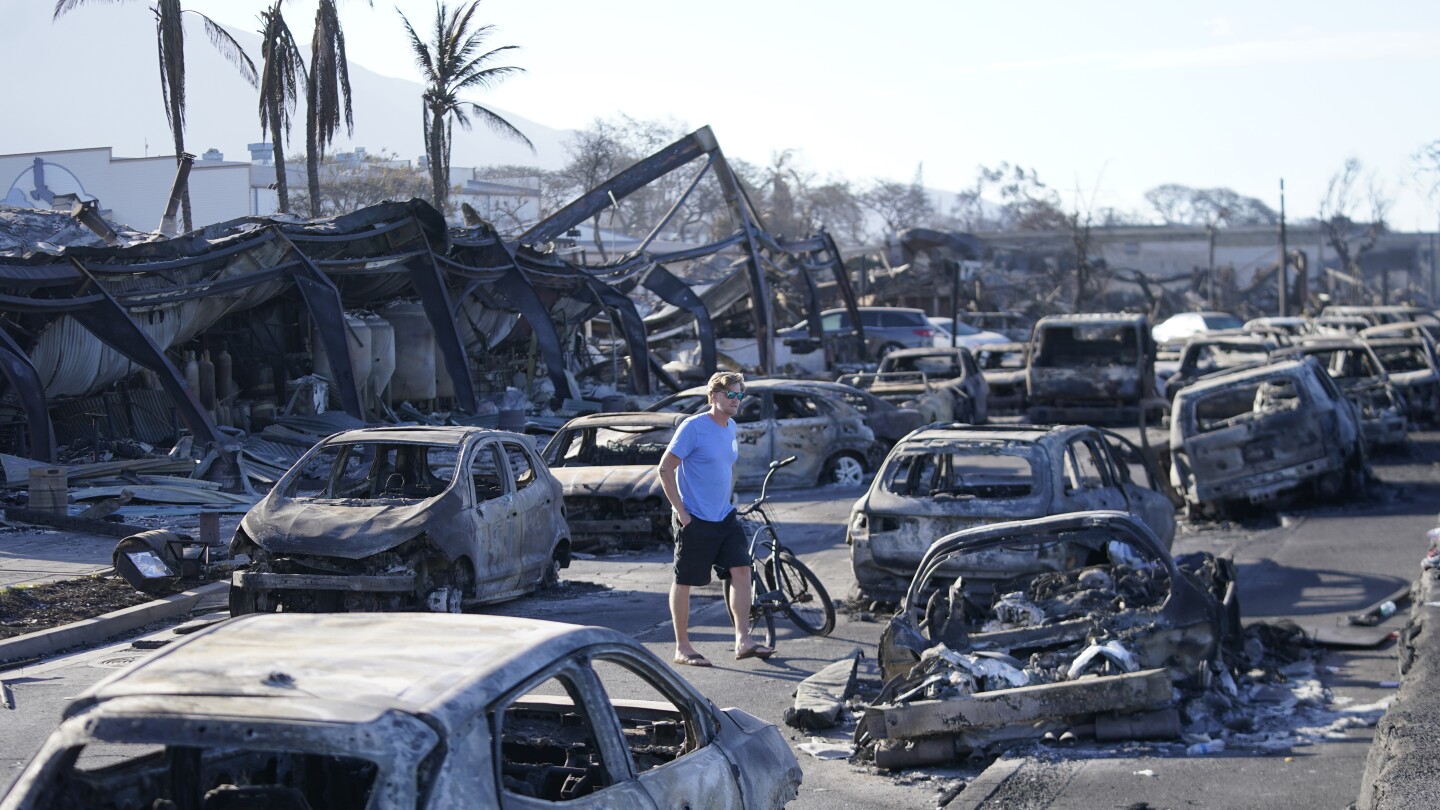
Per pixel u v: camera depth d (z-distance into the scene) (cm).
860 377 2778
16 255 1877
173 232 3166
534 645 377
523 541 1145
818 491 1928
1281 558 1283
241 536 1011
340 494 1126
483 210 7556
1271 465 1512
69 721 322
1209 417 2114
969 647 769
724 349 4019
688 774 424
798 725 759
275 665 347
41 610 1030
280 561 1005
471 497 1059
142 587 1101
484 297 2961
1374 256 11756
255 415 2280
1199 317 4600
